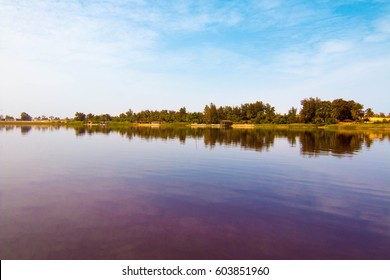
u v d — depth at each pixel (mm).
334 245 10719
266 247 10500
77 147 44125
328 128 137250
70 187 18812
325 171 24734
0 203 15227
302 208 14898
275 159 31594
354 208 14938
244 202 15875
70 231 11625
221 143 51688
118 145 47625
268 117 187500
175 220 12984
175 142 53844
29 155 34250
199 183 20250
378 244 10812
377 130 115062
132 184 19828
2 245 10445
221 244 10680
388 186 19609
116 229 11875
